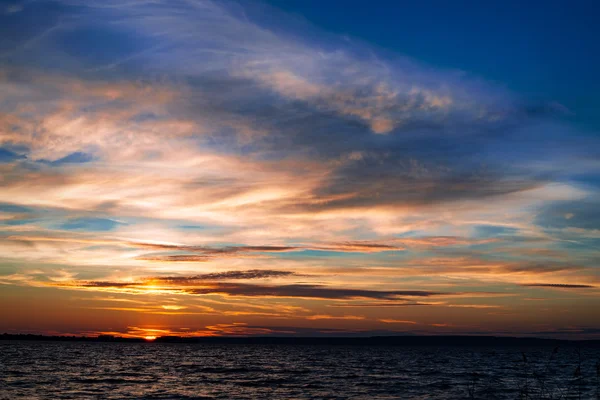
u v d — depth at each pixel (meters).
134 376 73.62
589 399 43.31
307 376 76.56
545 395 46.41
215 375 78.12
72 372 79.25
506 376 75.50
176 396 49.56
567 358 149.75
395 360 145.38
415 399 46.84
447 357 175.00
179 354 186.75
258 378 72.50
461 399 45.97
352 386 59.88
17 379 64.19
